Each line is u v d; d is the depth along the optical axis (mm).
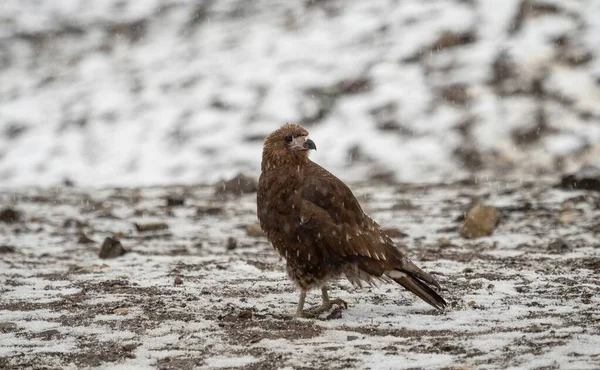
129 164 21750
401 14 26609
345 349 5789
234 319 6832
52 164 22344
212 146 21922
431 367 5262
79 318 6938
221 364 5531
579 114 20844
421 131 21047
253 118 22906
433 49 24266
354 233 6719
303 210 6734
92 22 33312
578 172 15195
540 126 20547
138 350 5930
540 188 15812
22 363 5656
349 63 24703
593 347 5520
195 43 29391
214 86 25094
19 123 25203
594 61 22656
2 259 10094
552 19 24453
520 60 22953
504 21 24703
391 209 14445
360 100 22750
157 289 8102
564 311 6742
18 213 13531
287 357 5633
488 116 21156
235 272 9000
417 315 6852
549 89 21781
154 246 11148
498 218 11469
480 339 5926
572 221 11930
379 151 20438
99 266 9383
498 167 19297
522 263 9078
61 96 26922
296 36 27484
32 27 33312
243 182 17141
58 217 14219
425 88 22688
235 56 27125
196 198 16672
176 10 33000
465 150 20062
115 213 14594
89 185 20344
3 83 28891
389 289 7949
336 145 21000
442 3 26500
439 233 11828
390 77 23500
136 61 29000
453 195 16000
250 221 13562
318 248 6770
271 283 8383
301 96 23500
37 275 8945
